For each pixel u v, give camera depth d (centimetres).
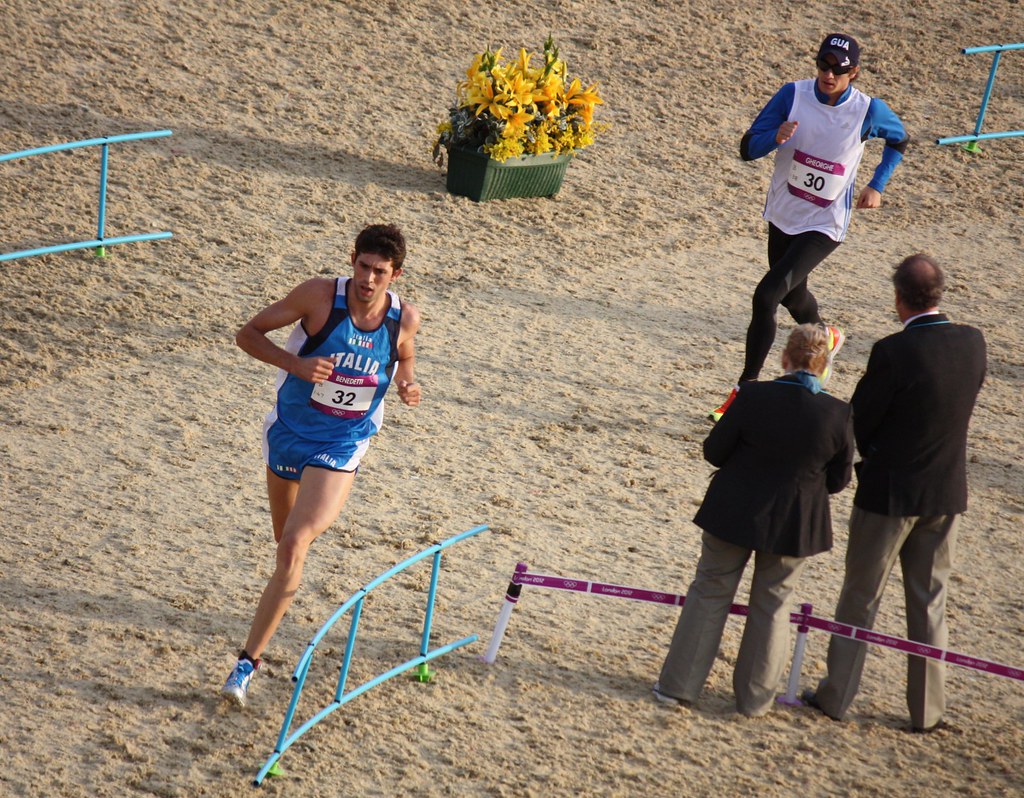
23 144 4191
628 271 4025
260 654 1911
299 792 1736
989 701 2147
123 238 3619
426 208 4228
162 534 2389
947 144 5378
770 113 3000
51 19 5103
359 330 1883
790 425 1897
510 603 2069
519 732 1928
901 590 2483
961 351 1934
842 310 3903
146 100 4638
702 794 1820
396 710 1944
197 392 3002
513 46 5597
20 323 3216
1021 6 6781
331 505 1902
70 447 2678
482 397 3120
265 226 3947
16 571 2198
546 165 4400
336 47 5316
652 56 5762
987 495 2892
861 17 6450
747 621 2012
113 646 2022
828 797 1839
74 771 1734
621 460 2898
